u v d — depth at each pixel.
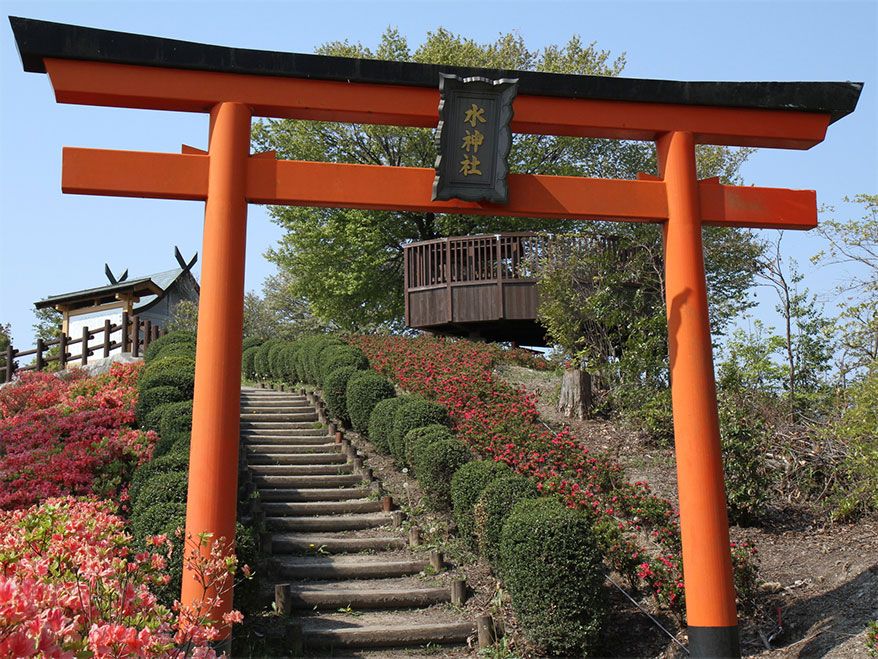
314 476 9.38
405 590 6.81
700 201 6.21
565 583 5.78
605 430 10.23
